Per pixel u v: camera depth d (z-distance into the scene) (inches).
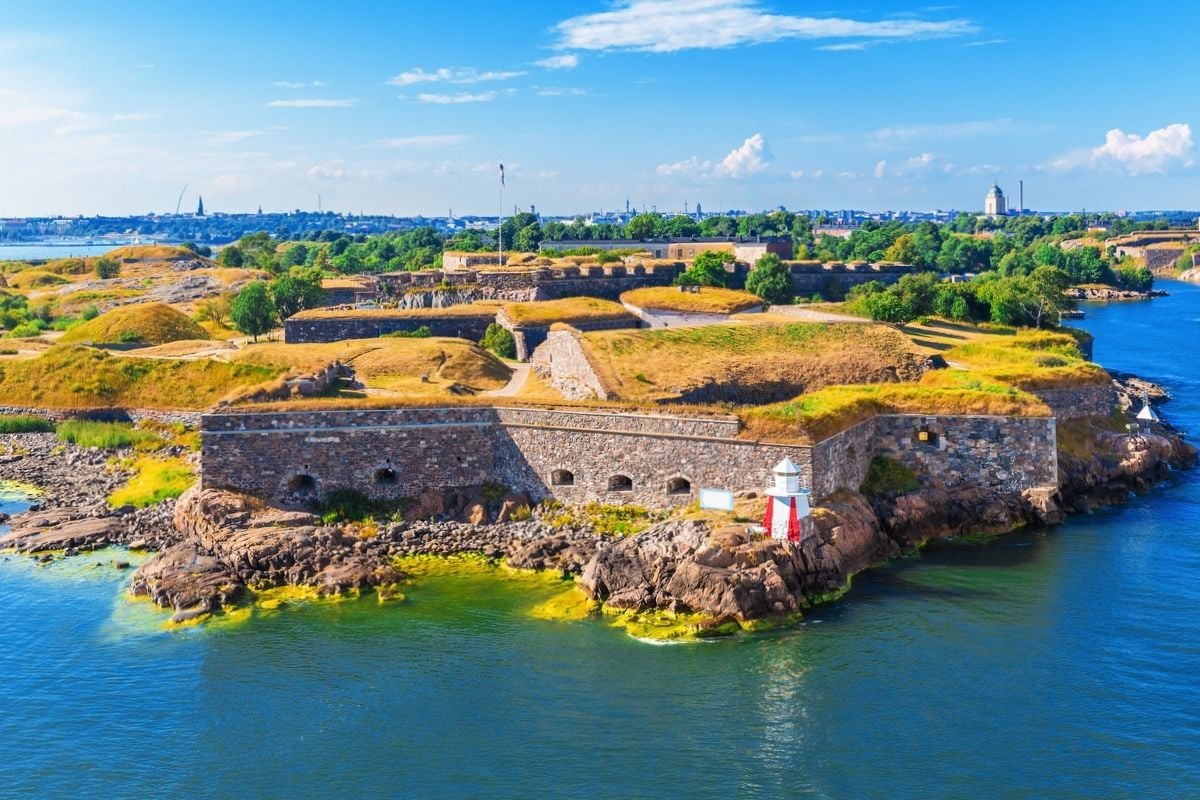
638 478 2571.4
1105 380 3294.8
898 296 4515.3
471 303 4877.0
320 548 2399.1
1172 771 1617.9
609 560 2208.4
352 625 2133.4
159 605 2223.2
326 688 1902.1
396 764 1680.6
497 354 4099.4
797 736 1727.4
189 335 5280.5
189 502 2608.3
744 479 2447.1
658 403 2901.1
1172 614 2142.0
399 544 2504.9
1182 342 6309.1
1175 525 2691.9
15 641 2074.3
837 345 3444.9
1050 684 1870.1
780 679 1898.4
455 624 2129.7
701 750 1695.4
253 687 1909.4
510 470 2721.5
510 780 1633.9
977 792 1579.7
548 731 1756.9
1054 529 2674.7
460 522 2625.5
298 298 5408.5
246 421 2642.7
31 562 2466.8
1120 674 1903.3
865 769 1640.0
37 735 1769.2
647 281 5654.5
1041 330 4517.7
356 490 2689.5
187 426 3602.4
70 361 3973.9
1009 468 2726.4
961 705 1806.1
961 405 2748.5
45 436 3649.1
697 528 2265.0
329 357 3816.4
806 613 2154.3
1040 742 1699.1
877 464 2741.1
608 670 1939.0
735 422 2454.5
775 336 3501.5
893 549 2486.5
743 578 2106.3
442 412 2719.0
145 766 1688.0
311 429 2667.3
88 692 1893.5
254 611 2201.0
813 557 2220.7
